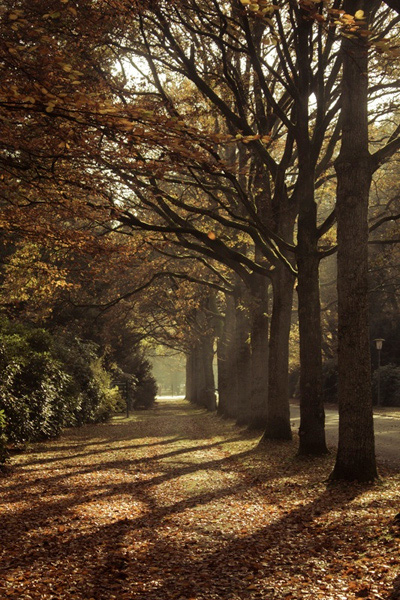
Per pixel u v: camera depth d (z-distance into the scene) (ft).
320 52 44.37
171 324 137.90
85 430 90.74
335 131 54.13
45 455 58.18
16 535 27.07
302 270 50.85
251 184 59.41
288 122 48.06
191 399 201.67
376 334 152.87
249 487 39.40
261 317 75.36
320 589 19.35
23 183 35.32
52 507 33.37
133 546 25.61
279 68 63.26
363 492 34.86
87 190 36.58
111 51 53.21
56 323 115.34
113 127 22.85
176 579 21.20
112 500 35.58
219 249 59.00
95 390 106.32
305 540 25.75
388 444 60.23
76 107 21.72
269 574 21.40
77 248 41.57
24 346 69.67
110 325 121.29
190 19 47.55
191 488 39.42
